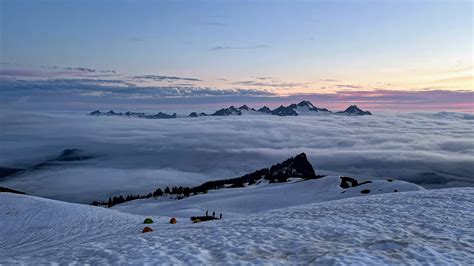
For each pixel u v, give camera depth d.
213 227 25.23
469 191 34.94
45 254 19.66
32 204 56.69
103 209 58.38
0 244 39.78
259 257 16.33
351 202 34.31
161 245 19.25
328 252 16.41
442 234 20.02
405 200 31.88
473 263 15.08
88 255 18.20
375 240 18.50
